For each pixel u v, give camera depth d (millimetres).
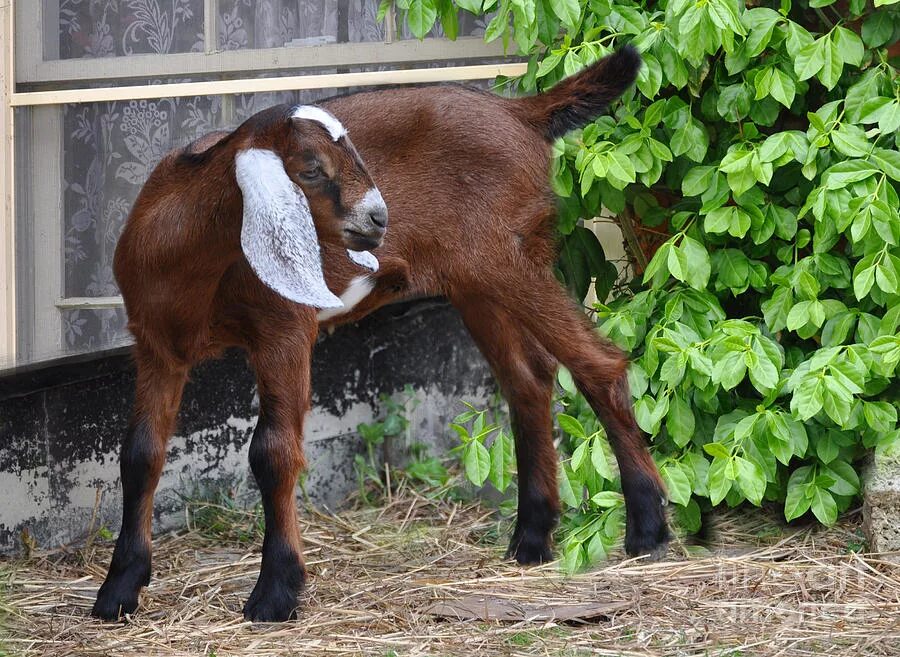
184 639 4117
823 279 5340
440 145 4883
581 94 5027
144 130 6367
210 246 4234
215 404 6098
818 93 5715
